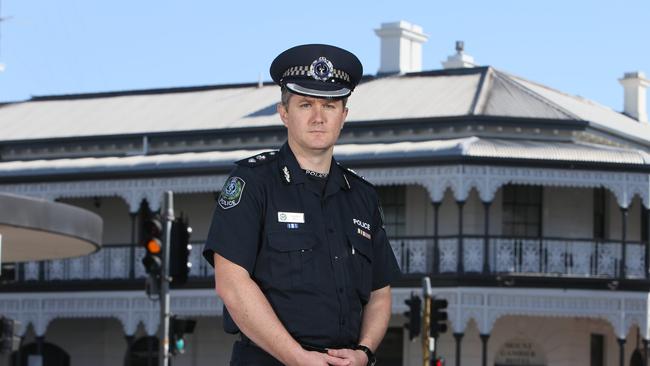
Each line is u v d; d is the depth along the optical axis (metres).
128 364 41.28
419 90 42.28
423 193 39.47
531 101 40.69
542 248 38.28
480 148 37.41
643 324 38.62
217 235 6.03
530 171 37.47
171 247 22.80
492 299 37.69
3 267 30.36
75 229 25.47
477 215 39.06
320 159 6.23
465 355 39.16
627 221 41.03
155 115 44.84
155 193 40.44
